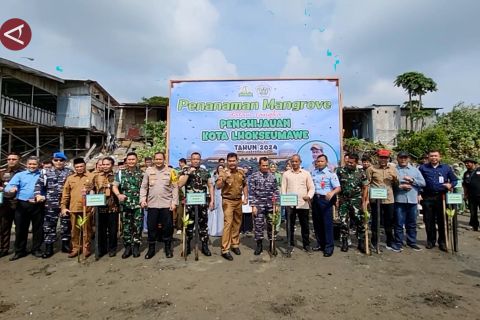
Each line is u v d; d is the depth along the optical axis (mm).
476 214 8164
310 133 8438
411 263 5387
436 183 6203
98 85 24484
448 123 24391
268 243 6793
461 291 4223
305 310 3723
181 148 8453
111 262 5527
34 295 4219
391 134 26109
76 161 5852
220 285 4477
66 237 6156
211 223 7590
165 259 5676
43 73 20312
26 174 5938
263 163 6141
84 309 3799
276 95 8516
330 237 5832
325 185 5898
